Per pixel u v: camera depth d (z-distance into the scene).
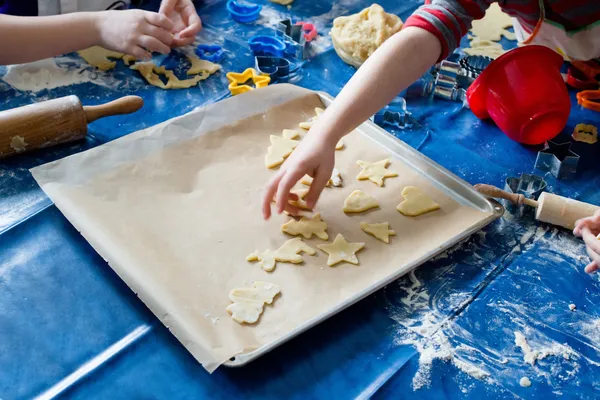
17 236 1.04
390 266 1.00
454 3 1.12
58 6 1.56
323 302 0.93
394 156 1.23
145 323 0.92
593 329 0.96
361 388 0.85
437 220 1.09
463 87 1.48
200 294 0.92
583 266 1.07
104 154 1.16
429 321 0.95
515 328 0.95
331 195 1.14
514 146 1.35
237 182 1.14
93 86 1.40
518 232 1.12
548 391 0.87
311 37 1.63
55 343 0.89
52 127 1.19
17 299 0.94
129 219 1.04
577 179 1.27
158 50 1.44
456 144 1.34
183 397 0.83
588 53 1.39
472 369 0.89
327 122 1.04
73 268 0.99
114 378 0.85
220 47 1.56
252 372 0.86
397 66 1.08
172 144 1.20
